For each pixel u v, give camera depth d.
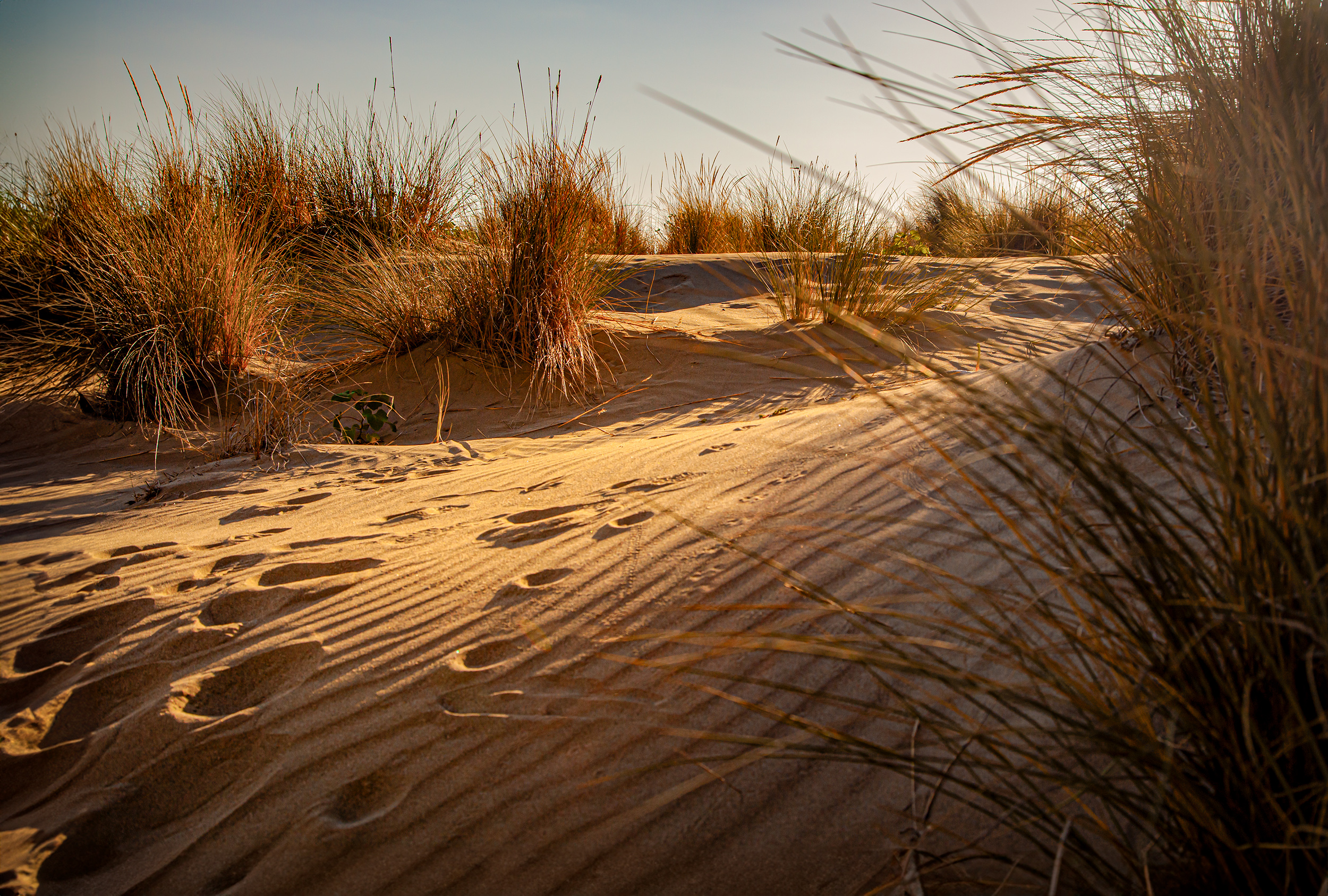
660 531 2.27
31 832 1.54
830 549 2.00
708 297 6.97
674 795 1.32
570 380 5.08
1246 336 1.02
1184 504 1.62
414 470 3.55
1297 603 1.00
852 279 5.61
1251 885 1.04
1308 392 1.02
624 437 4.02
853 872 1.34
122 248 5.10
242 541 2.59
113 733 1.72
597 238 6.14
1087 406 2.23
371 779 1.57
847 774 1.48
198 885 1.43
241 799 1.57
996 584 1.72
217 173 7.23
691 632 1.80
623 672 1.73
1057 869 1.07
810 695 1.30
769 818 1.44
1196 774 1.13
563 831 1.45
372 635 1.94
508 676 1.76
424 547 2.42
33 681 1.91
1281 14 1.45
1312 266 1.03
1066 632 1.20
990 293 2.47
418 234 7.21
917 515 2.07
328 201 7.62
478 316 5.24
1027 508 1.88
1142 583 1.09
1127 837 1.21
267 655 1.90
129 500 3.30
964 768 1.41
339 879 1.42
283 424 4.22
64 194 5.61
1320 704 1.02
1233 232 1.27
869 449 2.55
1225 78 1.58
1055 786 1.34
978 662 1.55
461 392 5.05
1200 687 1.08
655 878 1.37
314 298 5.89
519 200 5.16
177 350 4.80
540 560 2.21
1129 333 2.44
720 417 4.22
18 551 2.63
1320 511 1.00
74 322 5.23
